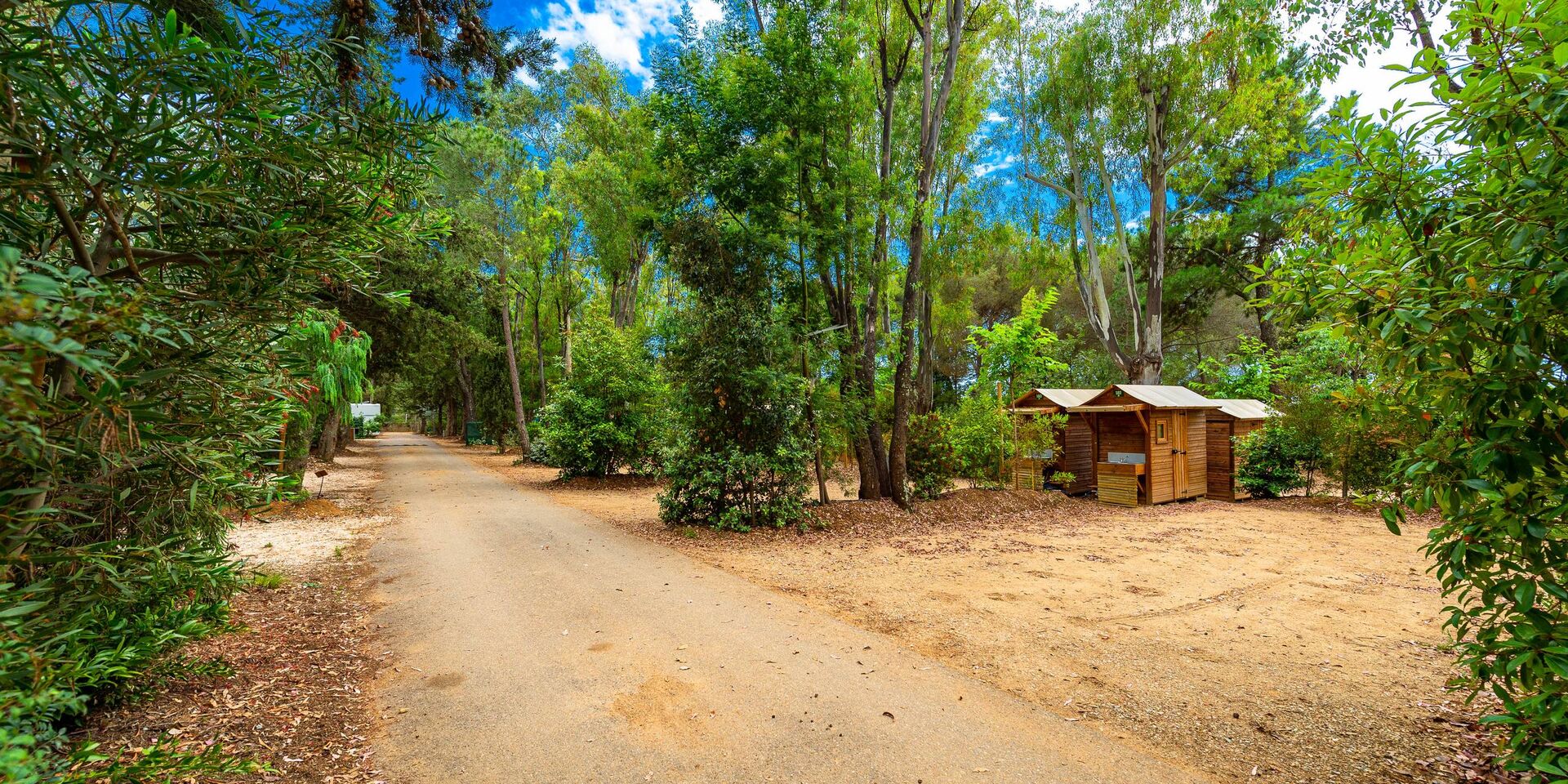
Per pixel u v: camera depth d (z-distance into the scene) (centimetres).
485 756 308
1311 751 310
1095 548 812
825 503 1018
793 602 569
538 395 3209
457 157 1841
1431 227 218
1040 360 1833
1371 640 467
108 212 185
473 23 491
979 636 480
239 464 291
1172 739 325
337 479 1594
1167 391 1304
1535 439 197
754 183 944
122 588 228
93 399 165
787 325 948
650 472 1562
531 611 539
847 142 1038
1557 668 188
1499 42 191
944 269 1059
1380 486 1096
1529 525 195
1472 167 209
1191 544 840
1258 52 840
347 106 234
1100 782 286
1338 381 1364
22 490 171
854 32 963
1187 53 1648
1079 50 1781
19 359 120
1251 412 1409
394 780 286
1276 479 1250
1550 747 200
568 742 321
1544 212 182
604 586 616
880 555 766
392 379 2020
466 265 1867
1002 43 1872
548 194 2267
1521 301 189
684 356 909
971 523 998
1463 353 204
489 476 1736
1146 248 2266
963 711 357
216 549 303
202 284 223
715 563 718
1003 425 1285
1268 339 2288
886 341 1057
